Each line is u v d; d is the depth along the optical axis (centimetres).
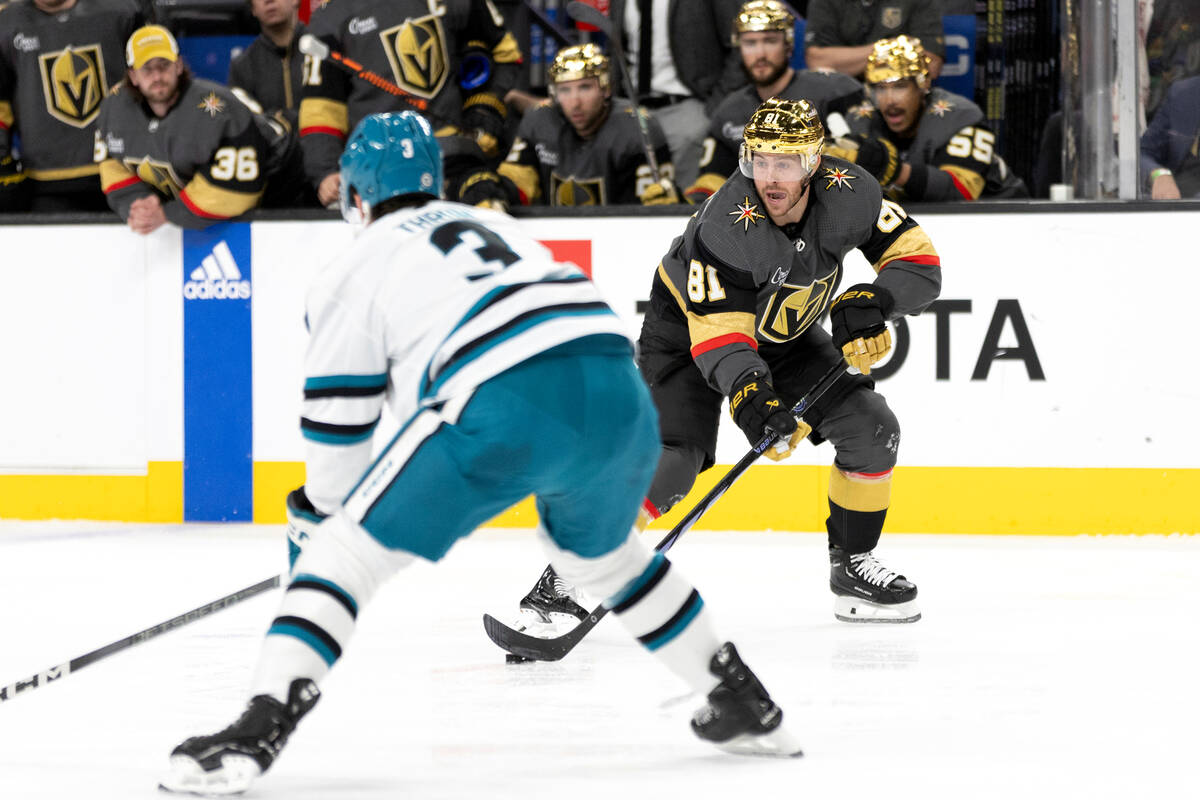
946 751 916
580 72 2050
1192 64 1980
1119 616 1409
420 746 943
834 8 2222
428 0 2123
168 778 856
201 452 2128
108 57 2261
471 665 1211
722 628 1370
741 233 1206
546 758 909
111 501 2156
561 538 869
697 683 891
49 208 2280
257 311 2100
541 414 799
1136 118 1981
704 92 2230
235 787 803
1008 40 2312
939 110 2022
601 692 1107
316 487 855
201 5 2608
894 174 1931
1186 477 1923
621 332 848
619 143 2091
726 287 1215
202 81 2069
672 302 1343
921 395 1962
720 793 821
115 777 866
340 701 1081
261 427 2109
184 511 2138
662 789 831
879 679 1138
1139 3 1964
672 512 2047
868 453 1356
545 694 1101
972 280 1944
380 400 850
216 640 1321
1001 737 953
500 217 891
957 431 1958
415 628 1379
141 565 1775
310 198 2267
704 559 1794
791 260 1234
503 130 2217
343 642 816
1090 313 1928
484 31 2191
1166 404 1920
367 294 829
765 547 1888
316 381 837
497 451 798
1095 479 1939
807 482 2014
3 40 2247
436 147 909
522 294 820
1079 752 912
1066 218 1922
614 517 854
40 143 2262
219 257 2106
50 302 2152
